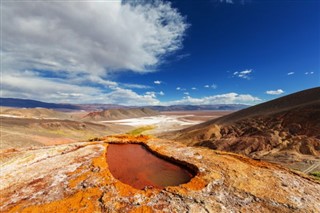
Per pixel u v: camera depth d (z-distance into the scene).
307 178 14.22
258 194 11.66
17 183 14.58
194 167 16.23
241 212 10.20
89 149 22.12
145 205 10.92
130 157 20.48
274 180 13.33
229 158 17.89
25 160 19.23
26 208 11.11
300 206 10.52
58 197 12.17
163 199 11.46
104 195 11.95
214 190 12.25
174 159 18.72
